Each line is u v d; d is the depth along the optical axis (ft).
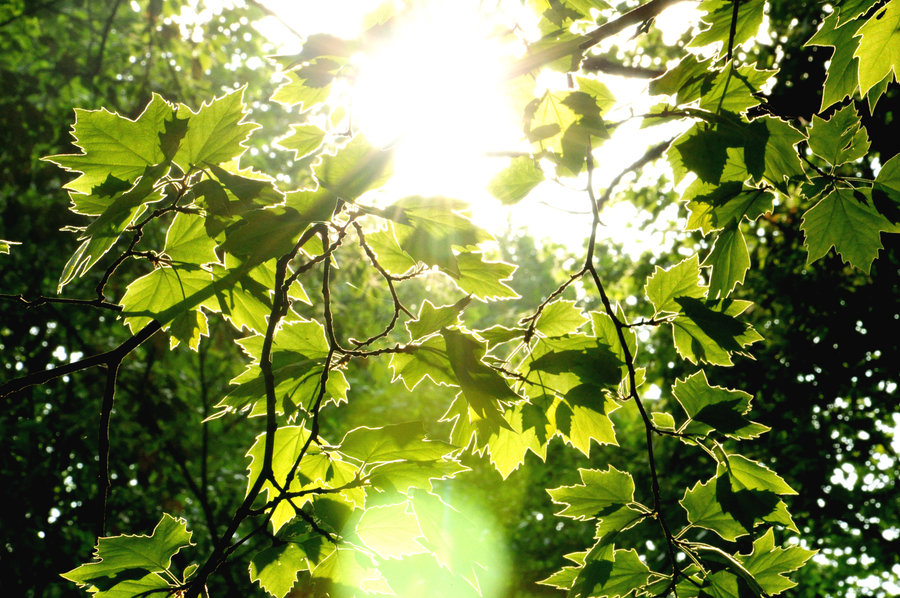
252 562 6.54
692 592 6.89
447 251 6.66
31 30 30.60
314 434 6.40
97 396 29.53
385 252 7.02
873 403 28.58
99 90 29.60
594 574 7.01
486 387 6.78
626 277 32.14
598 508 7.08
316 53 7.04
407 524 6.55
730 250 7.18
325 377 6.60
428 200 6.59
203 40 29.76
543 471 40.34
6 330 30.50
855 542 33.09
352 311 32.96
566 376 7.09
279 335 7.09
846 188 7.15
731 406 7.04
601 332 7.16
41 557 25.48
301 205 6.56
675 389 7.15
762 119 6.91
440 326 6.93
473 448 7.30
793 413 28.66
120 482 29.78
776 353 28.45
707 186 7.15
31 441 26.61
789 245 26.78
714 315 7.06
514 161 7.04
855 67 7.32
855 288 25.73
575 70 6.92
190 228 7.00
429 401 39.78
